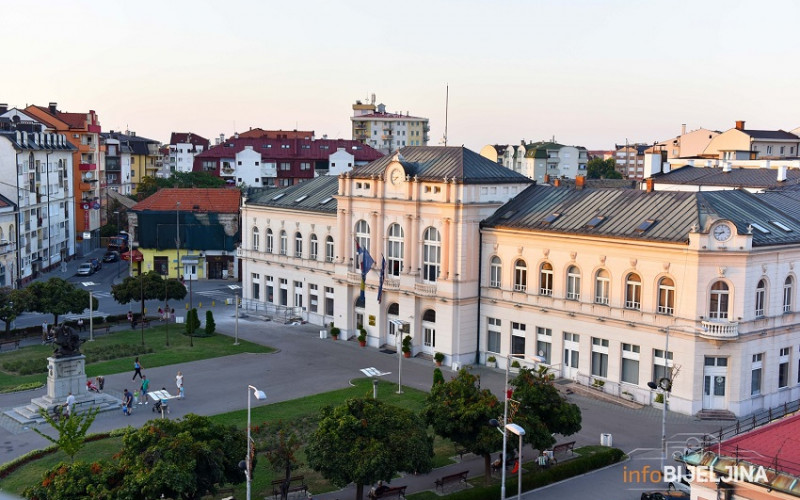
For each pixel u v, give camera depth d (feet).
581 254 246.06
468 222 269.03
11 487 167.94
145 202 441.27
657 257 227.20
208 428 151.84
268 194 372.99
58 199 483.92
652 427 214.07
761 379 227.61
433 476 181.98
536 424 171.73
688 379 222.07
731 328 215.72
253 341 308.19
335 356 285.84
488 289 272.72
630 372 237.45
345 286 308.60
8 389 239.30
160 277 328.70
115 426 208.64
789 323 232.12
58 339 223.51
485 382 254.06
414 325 284.20
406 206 281.13
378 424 156.66
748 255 215.92
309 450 156.46
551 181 468.34
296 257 346.74
